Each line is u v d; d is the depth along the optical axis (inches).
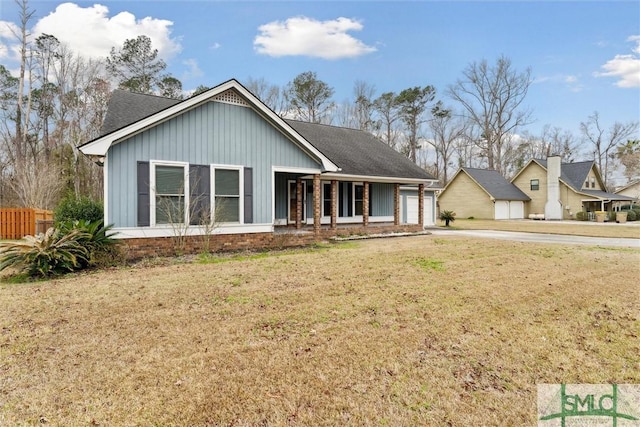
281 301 211.3
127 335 160.2
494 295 231.9
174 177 378.0
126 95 477.7
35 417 103.4
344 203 672.4
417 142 1712.6
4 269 282.2
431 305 209.5
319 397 116.4
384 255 374.6
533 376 134.4
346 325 176.9
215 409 108.9
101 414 105.3
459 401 116.7
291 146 467.8
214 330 167.3
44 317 180.7
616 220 1149.1
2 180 1015.6
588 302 222.1
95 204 487.5
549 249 435.2
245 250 413.4
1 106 1104.2
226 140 411.2
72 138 1015.0
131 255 352.8
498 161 1681.8
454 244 475.8
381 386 123.8
